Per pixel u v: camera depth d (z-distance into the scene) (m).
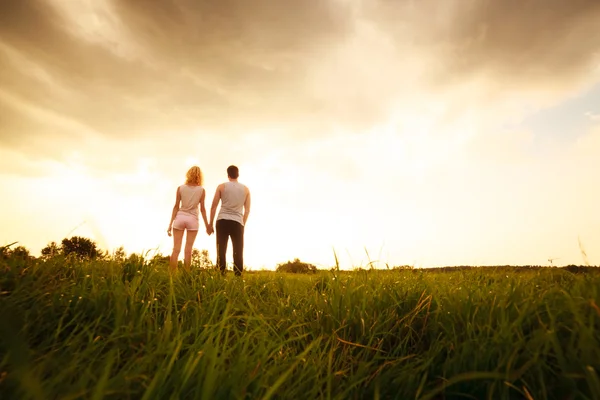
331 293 2.78
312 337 2.43
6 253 2.71
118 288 2.40
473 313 2.16
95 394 1.10
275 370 1.70
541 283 2.64
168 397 1.41
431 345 2.03
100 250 3.25
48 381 1.30
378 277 3.33
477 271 3.53
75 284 2.62
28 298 2.13
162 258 3.94
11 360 1.33
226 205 6.72
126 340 1.93
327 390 1.61
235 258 6.68
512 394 1.59
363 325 2.28
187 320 2.52
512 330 1.83
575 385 1.43
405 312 2.54
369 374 1.88
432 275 3.61
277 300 3.34
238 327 2.70
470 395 1.58
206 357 1.60
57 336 1.87
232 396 1.41
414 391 1.66
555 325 1.79
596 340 1.58
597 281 2.06
